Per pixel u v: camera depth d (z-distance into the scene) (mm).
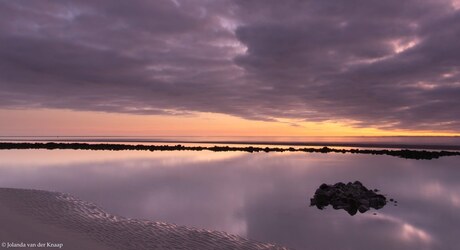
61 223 14492
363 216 19828
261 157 58344
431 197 25750
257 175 35406
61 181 29188
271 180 32219
